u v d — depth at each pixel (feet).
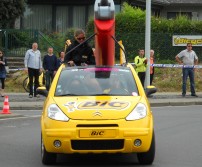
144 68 88.17
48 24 142.51
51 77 87.25
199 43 112.68
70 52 48.21
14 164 40.24
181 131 55.52
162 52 112.98
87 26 115.14
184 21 114.32
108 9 44.83
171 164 39.88
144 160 39.17
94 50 50.80
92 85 41.47
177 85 104.17
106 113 37.37
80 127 36.83
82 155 43.19
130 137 36.81
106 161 41.04
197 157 42.50
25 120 64.49
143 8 153.07
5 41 114.52
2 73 89.15
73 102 38.81
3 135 53.42
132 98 39.68
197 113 71.56
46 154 38.83
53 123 37.24
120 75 42.63
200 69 108.99
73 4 141.59
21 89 101.96
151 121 38.29
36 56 86.38
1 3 115.96
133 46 113.50
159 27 114.62
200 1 158.51
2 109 76.18
